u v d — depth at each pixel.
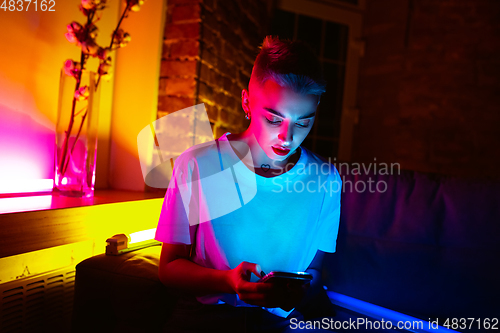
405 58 2.89
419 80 2.86
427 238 1.11
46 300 1.12
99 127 1.61
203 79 1.64
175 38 1.61
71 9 1.46
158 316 0.92
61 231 0.97
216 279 0.75
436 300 1.07
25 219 0.86
